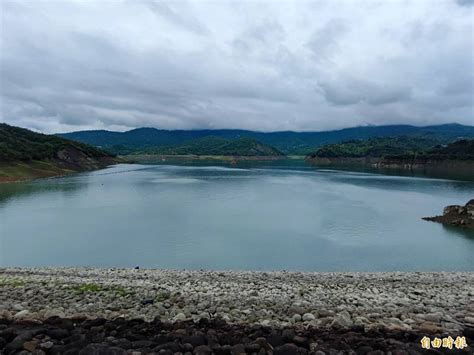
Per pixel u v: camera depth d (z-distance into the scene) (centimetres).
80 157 15525
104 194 6900
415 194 7125
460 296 1538
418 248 3303
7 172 9688
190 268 2731
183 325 1008
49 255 3062
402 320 1130
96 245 3353
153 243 3416
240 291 1592
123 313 1202
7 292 1498
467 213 4403
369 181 10075
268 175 12231
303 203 5847
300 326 1054
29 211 5056
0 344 834
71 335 901
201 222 4356
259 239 3575
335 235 3750
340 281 1934
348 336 920
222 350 805
